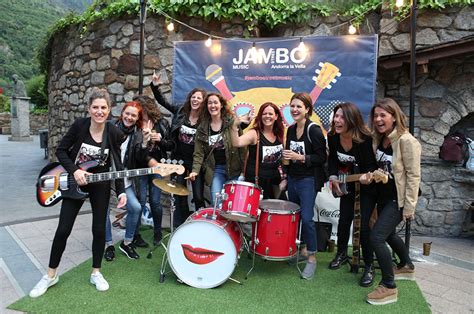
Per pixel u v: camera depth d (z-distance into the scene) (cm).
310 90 432
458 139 440
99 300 272
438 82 437
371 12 459
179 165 330
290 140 340
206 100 359
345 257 355
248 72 450
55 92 694
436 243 430
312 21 475
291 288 304
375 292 280
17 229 440
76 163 280
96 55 552
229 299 281
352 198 342
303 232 333
